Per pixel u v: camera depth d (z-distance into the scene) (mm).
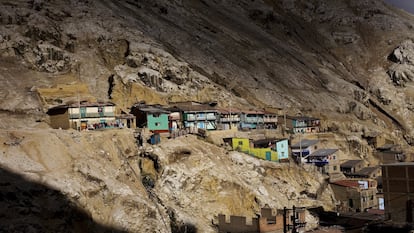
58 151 55438
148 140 75375
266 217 65000
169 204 64625
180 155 72188
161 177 67688
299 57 188125
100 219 51344
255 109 119500
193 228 62125
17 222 42969
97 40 116938
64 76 103125
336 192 90062
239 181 74812
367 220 66875
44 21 112125
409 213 59844
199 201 68438
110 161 61750
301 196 83750
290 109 134125
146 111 89438
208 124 100812
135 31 127875
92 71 108312
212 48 152125
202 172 71375
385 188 62188
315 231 63000
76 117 79438
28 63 101500
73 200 49125
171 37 142625
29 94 87688
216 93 118812
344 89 168875
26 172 49188
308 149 104875
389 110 175125
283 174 85812
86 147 60312
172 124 95562
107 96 102000
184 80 116062
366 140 136375
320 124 132625
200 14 187250
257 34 195000
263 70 155125
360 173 103250
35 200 46281
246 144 91000
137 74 108500
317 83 166625
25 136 55312
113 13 133875
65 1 127438
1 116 75938
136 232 52875
